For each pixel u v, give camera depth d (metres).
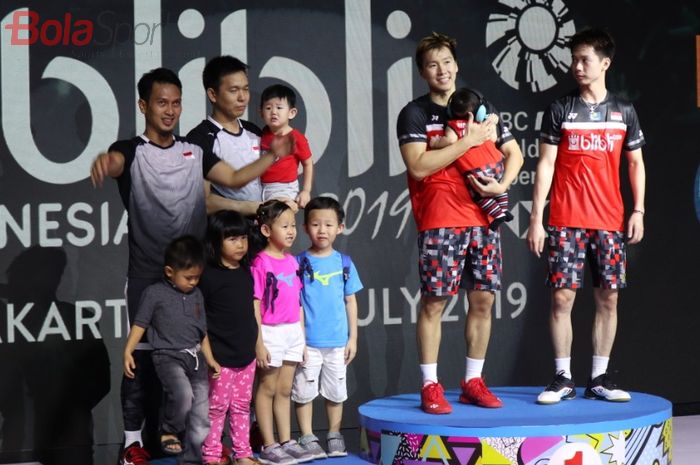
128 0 5.84
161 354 4.59
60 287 5.71
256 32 6.04
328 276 5.10
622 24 6.64
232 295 4.70
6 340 5.61
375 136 6.24
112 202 5.80
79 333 5.73
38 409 5.66
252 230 5.05
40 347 5.67
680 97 6.72
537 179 5.17
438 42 4.83
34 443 5.65
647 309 6.67
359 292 6.20
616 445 4.55
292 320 4.93
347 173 6.19
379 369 6.24
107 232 5.79
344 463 4.83
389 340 6.26
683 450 5.50
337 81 6.17
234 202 5.07
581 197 5.08
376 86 6.24
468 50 6.40
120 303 5.80
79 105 5.76
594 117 5.09
